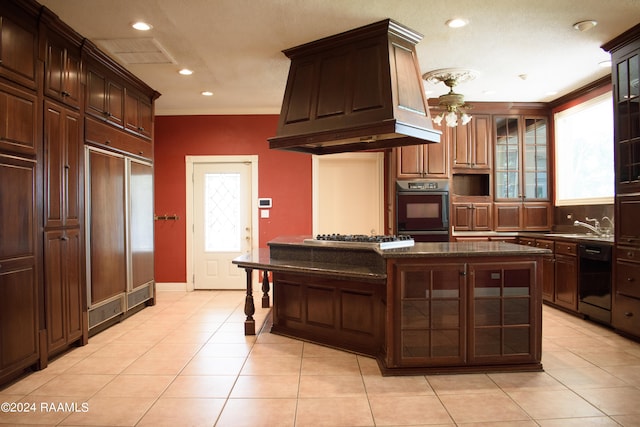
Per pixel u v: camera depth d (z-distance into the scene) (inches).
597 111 203.0
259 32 141.6
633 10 128.3
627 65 148.1
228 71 181.6
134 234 189.5
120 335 161.2
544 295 206.4
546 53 162.6
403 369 120.5
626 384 113.4
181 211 251.0
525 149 236.4
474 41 150.3
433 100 227.5
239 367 128.0
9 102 112.3
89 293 152.5
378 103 131.3
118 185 174.6
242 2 121.8
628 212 149.8
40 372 124.5
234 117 249.0
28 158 119.7
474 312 120.8
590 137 208.8
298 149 164.1
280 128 154.1
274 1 121.3
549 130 237.8
